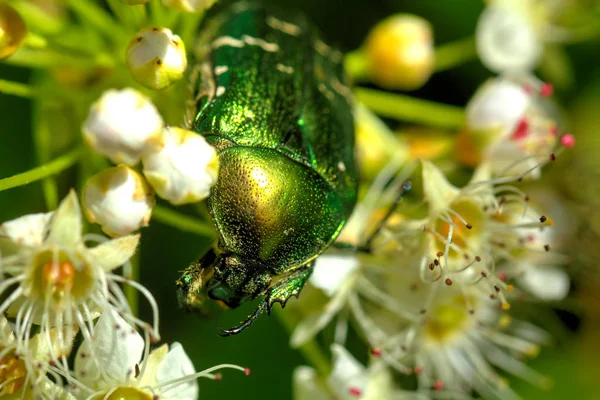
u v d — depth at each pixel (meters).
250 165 0.12
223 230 0.12
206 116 0.13
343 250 0.14
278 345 0.15
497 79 0.16
